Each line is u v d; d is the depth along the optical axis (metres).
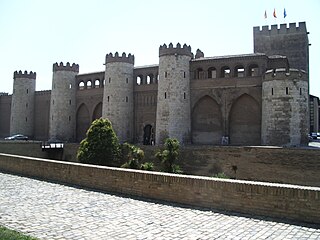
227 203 10.73
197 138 46.44
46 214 10.05
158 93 47.31
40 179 17.55
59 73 62.28
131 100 53.78
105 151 35.69
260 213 10.07
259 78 42.22
